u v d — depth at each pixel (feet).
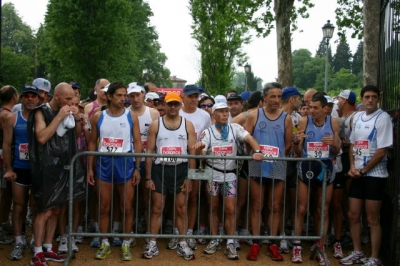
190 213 19.45
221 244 19.95
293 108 20.92
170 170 17.90
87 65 100.42
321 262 17.43
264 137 18.24
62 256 17.49
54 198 16.57
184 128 18.12
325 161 18.08
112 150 17.60
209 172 17.54
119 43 103.14
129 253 17.69
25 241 18.71
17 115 17.76
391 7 20.25
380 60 23.18
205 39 77.66
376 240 17.39
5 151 17.52
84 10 96.63
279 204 18.42
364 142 17.42
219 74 78.38
